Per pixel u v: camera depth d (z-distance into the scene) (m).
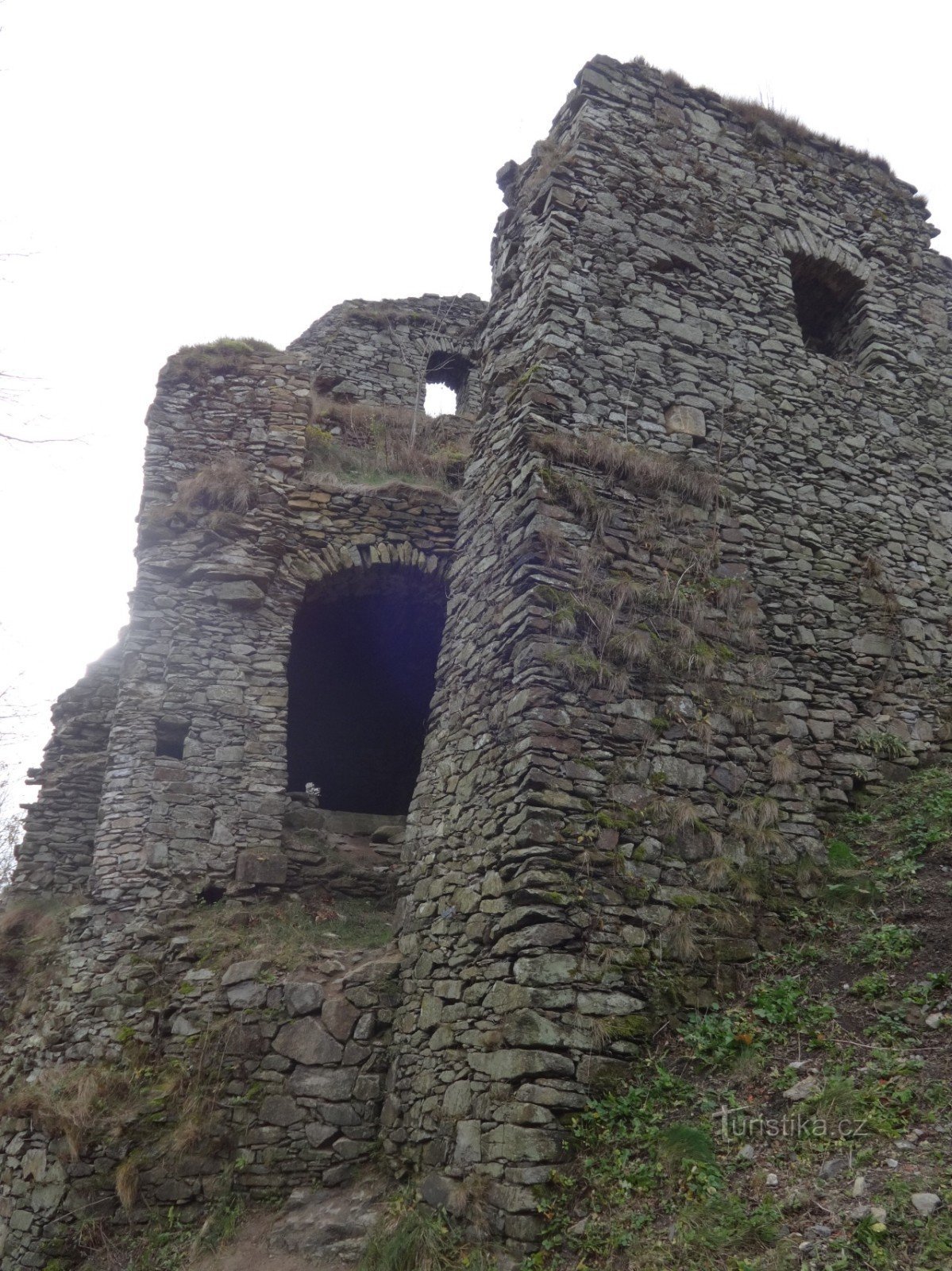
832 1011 6.15
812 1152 4.99
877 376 10.66
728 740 7.90
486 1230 5.80
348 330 15.82
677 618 8.18
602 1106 5.99
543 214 9.70
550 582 7.79
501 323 10.05
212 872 9.02
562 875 6.69
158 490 10.80
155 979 8.24
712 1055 6.16
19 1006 8.81
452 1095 6.76
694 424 9.28
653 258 9.77
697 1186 5.08
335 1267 6.51
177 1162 7.32
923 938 6.51
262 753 9.64
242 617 10.15
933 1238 4.11
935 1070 5.28
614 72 10.44
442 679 9.07
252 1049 7.84
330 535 10.73
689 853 7.18
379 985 8.11
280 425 11.25
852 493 9.83
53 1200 7.12
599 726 7.35
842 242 11.11
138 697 9.56
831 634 9.03
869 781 8.52
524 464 8.44
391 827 10.20
